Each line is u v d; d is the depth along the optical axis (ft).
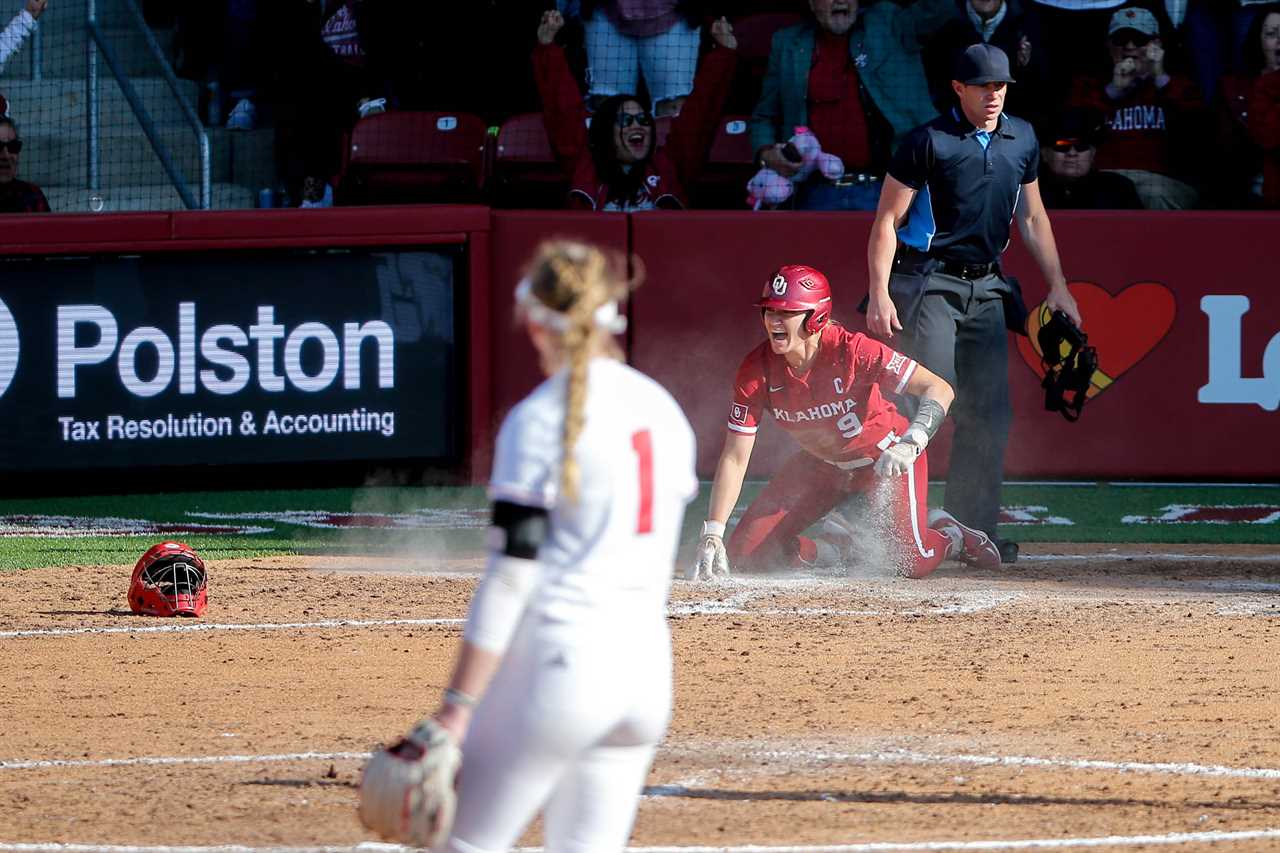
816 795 60.03
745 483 146.92
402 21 175.11
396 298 145.07
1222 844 53.52
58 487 142.00
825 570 111.96
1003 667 83.15
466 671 36.42
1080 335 120.26
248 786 61.57
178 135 188.24
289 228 142.51
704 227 145.28
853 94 159.53
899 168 109.09
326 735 70.13
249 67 190.60
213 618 96.58
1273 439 147.84
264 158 189.88
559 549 37.27
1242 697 76.69
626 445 37.27
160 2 200.64
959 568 113.80
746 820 56.49
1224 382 147.33
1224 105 159.53
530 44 176.76
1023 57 162.71
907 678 80.79
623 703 37.35
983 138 109.19
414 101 177.78
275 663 84.69
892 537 108.68
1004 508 139.64
